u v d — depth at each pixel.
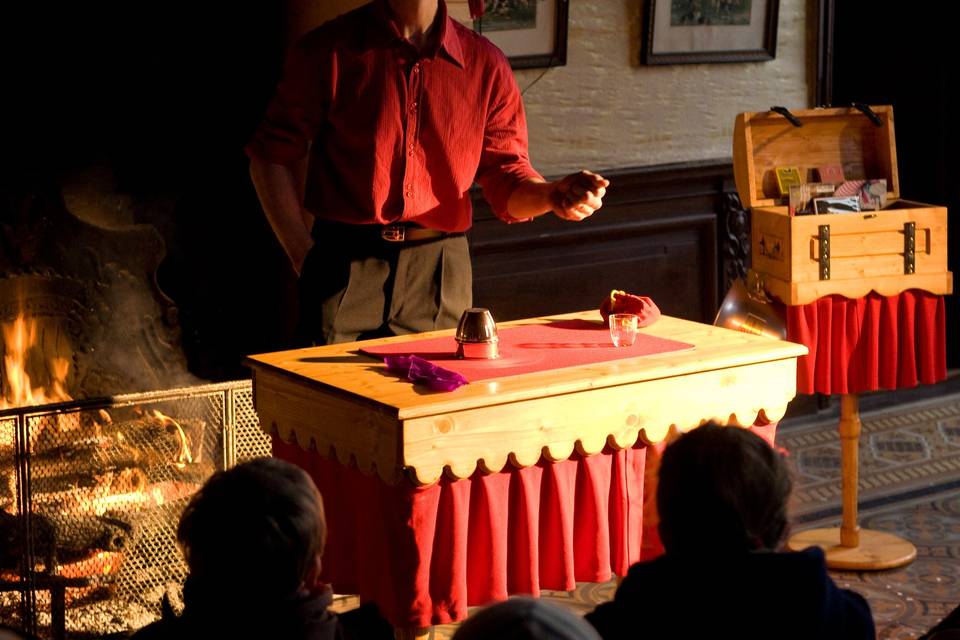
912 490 5.91
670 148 6.40
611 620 2.14
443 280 3.88
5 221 5.00
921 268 4.75
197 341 5.39
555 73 5.95
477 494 3.15
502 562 3.19
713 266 6.58
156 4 5.10
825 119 5.00
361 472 3.12
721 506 2.08
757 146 4.92
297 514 2.03
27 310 5.08
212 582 2.02
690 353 3.49
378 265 3.81
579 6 5.96
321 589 2.10
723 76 6.52
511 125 3.95
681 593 2.07
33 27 4.93
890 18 7.36
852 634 2.11
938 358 4.84
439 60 3.74
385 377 3.25
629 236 6.30
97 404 3.99
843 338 4.70
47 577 4.06
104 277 5.18
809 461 6.33
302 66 3.72
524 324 3.93
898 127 7.50
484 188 3.97
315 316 3.82
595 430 3.26
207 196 5.34
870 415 7.02
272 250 5.46
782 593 2.04
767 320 4.66
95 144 5.10
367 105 3.69
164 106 5.19
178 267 5.32
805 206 4.82
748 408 3.54
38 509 4.05
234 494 2.03
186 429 4.22
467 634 1.61
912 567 4.95
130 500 4.20
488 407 3.07
